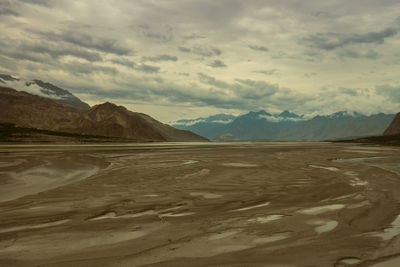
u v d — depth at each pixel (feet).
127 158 140.26
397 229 32.30
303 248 26.81
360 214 38.96
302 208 42.96
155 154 171.83
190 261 24.12
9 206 45.60
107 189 60.29
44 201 49.08
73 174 85.76
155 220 37.06
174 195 53.78
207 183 67.67
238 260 24.26
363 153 187.01
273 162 120.26
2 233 31.89
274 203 46.80
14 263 23.95
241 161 124.77
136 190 59.00
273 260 24.21
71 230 32.91
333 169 95.25
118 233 31.73
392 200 47.47
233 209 42.96
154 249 26.84
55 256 25.35
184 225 34.68
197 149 242.17
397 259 24.25
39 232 32.22
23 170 90.38
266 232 31.55
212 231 32.12
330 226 33.65
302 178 74.74
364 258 24.53
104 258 24.84
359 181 68.85
